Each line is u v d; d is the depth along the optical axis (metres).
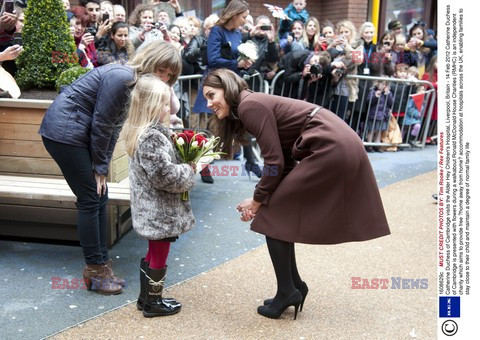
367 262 3.74
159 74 2.94
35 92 4.10
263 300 3.11
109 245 3.83
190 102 5.93
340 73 6.36
